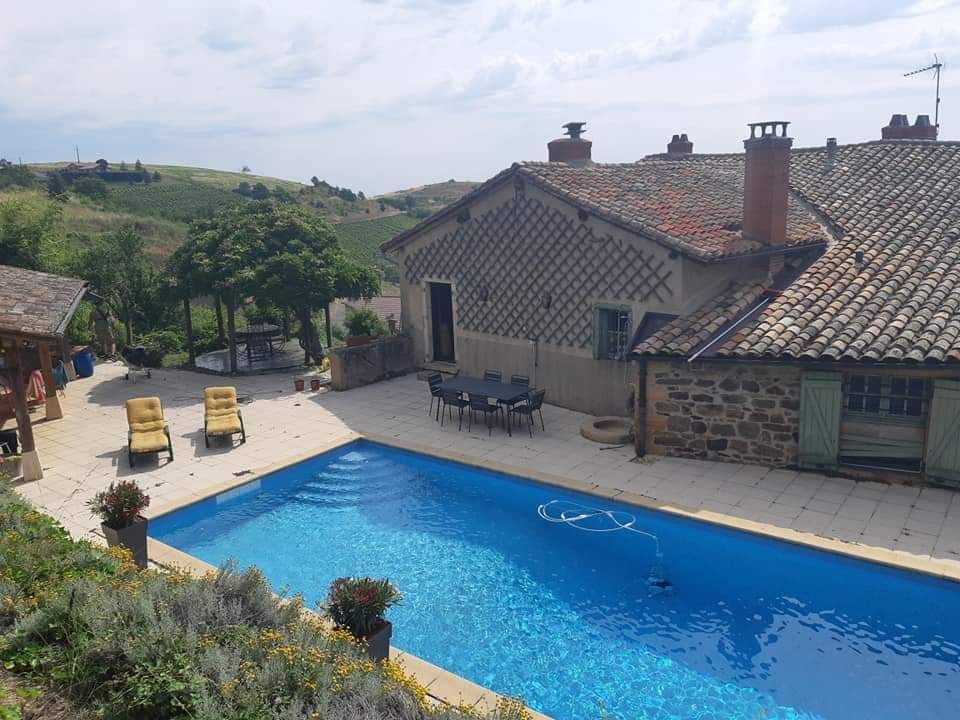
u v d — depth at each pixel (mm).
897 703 6797
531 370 16484
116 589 6020
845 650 7645
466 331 17859
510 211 16047
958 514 9969
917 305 11570
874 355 10422
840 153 20266
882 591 8734
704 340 12109
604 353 14922
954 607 8367
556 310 15578
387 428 14805
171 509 10891
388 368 19031
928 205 15648
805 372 11227
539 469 12250
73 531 10062
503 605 8641
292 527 10852
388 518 11117
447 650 7758
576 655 7645
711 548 9891
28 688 4984
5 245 23141
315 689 5070
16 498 8594
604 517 10836
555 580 9195
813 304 12359
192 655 5227
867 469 11195
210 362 21812
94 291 23203
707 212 15492
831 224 16000
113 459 13148
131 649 5141
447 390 14617
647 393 12570
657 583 9055
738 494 10930
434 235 18125
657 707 6816
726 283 14180
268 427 15055
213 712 4656
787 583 9000
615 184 16328
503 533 10523
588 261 14703
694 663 7473
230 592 6484
